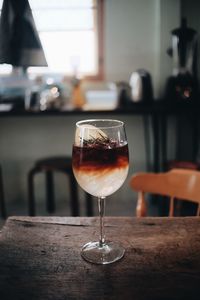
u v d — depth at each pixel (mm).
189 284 774
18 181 4016
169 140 3840
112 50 3773
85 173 834
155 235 998
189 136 3779
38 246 954
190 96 3186
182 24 3150
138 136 3871
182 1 3555
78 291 758
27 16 1283
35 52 1281
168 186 1360
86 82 3895
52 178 3686
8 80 3723
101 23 3750
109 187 856
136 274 812
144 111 3148
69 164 3061
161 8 3479
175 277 799
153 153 3857
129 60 3777
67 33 3896
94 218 1127
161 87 3639
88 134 838
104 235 1006
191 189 1311
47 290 765
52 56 3965
